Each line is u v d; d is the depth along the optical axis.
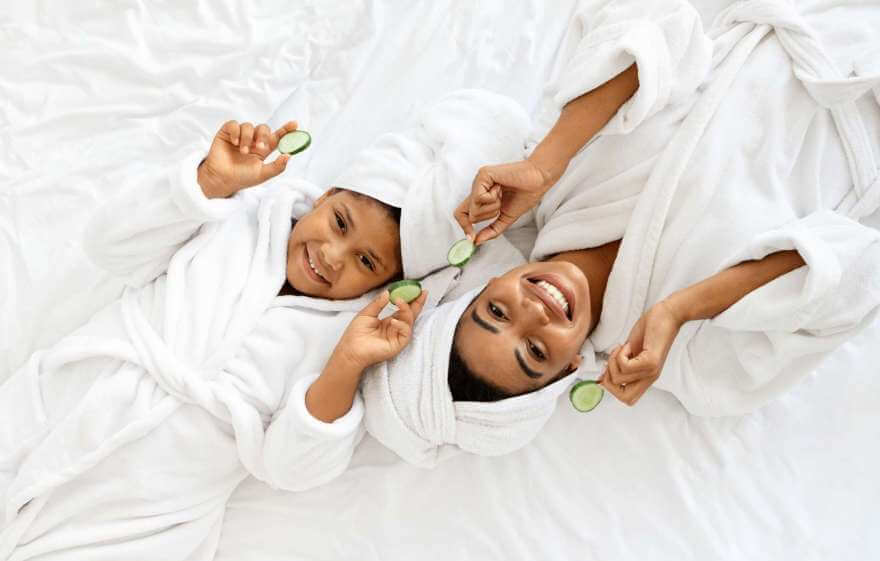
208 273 1.36
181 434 1.31
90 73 1.50
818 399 1.45
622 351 1.22
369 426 1.35
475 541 1.39
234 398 1.31
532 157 1.32
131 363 1.31
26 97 1.48
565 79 1.34
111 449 1.27
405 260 1.42
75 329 1.43
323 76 1.59
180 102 1.51
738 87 1.35
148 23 1.51
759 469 1.43
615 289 1.37
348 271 1.38
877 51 1.37
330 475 1.33
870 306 1.24
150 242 1.33
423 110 1.53
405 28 1.61
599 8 1.55
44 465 1.27
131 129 1.51
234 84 1.53
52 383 1.33
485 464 1.43
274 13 1.55
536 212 1.51
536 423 1.31
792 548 1.39
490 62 1.60
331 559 1.38
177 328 1.33
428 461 1.37
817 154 1.36
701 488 1.42
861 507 1.41
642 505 1.41
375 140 1.53
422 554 1.39
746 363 1.34
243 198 1.42
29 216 1.45
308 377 1.31
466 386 1.25
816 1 1.43
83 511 1.29
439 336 1.28
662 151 1.35
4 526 1.28
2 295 1.41
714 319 1.29
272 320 1.38
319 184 1.55
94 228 1.31
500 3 1.62
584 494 1.42
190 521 1.34
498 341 1.22
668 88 1.30
